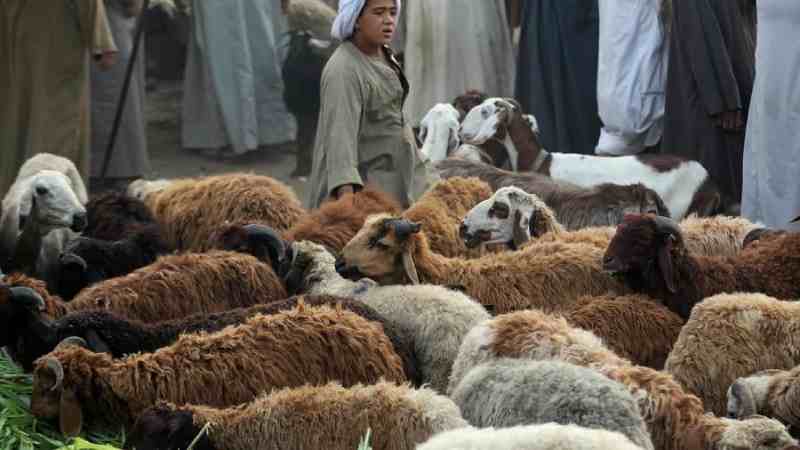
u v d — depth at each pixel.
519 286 11.30
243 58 22.08
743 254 11.70
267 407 8.70
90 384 9.33
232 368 9.42
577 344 9.22
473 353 9.48
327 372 9.59
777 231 12.59
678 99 16.66
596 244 12.02
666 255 11.05
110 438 9.41
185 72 22.45
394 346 9.95
